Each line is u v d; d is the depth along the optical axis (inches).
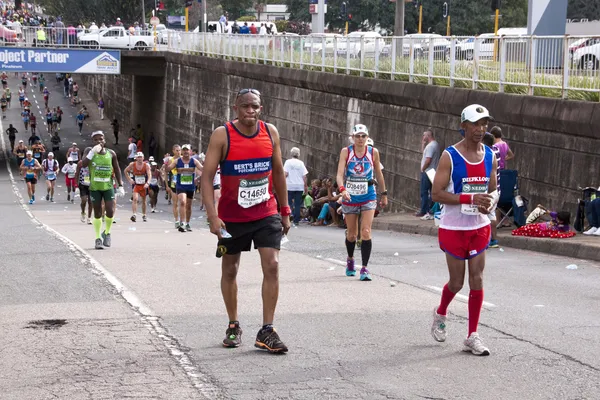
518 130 899.4
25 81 4362.7
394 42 1221.7
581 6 1518.2
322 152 1492.4
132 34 2630.4
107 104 3656.5
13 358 350.6
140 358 346.6
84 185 1196.5
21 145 2583.7
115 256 705.6
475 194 348.8
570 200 824.3
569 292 511.2
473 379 315.6
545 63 869.2
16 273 605.3
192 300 481.1
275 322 416.8
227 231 348.5
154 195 1549.0
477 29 3405.5
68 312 447.5
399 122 1211.2
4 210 1585.9
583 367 333.1
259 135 343.3
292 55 1624.0
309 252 746.8
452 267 358.0
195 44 2327.8
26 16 4426.7
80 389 304.2
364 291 513.0
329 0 3567.9
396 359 344.5
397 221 1053.8
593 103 776.3
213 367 332.2
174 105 2522.1
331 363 337.7
